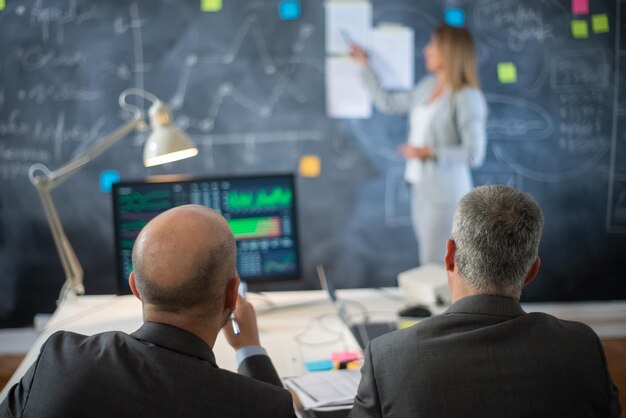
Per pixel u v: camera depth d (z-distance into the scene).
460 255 1.17
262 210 2.19
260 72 3.45
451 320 1.13
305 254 3.60
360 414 1.12
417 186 3.48
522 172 3.64
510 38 3.55
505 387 1.07
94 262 3.47
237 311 1.52
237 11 3.39
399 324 2.00
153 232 1.10
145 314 1.11
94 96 3.38
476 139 3.37
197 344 1.09
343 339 1.95
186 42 3.39
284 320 2.12
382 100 3.51
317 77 3.47
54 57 3.34
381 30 3.47
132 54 3.38
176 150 2.08
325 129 3.51
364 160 3.56
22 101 3.35
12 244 3.42
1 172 3.37
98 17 3.33
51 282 3.45
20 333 3.45
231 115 3.46
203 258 1.08
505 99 3.59
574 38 3.56
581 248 3.69
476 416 1.06
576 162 3.64
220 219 1.15
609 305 3.71
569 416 1.07
